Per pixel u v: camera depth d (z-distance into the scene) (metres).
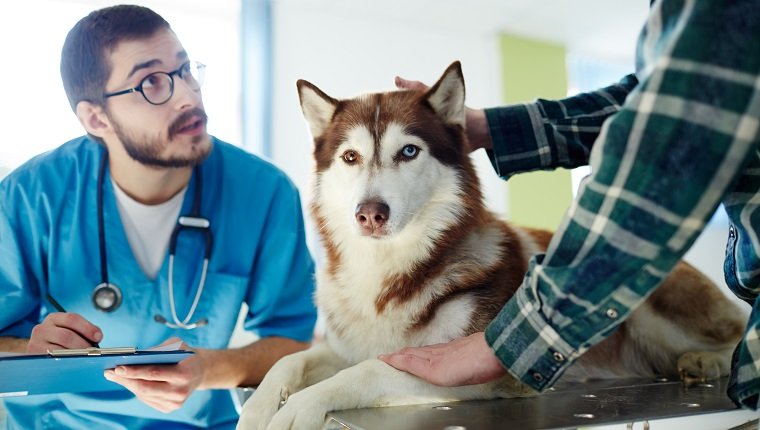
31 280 1.63
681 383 1.31
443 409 0.98
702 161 0.63
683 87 0.62
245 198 1.79
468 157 1.47
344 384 1.02
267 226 1.82
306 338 1.78
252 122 4.52
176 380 1.15
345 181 1.42
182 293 1.67
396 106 1.47
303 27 4.93
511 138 1.35
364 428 0.81
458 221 1.36
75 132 3.64
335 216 1.43
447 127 1.46
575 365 1.43
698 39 0.61
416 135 1.40
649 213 0.67
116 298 1.59
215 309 1.71
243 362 1.52
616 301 0.73
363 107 1.50
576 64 6.25
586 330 0.77
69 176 1.67
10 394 1.01
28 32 3.64
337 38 5.06
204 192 1.75
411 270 1.29
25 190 1.63
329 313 1.37
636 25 5.60
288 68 4.84
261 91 4.57
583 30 5.70
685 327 1.51
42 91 3.61
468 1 5.00
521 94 5.77
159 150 1.58
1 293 1.57
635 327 1.56
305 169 4.77
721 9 0.60
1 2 3.60
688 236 0.67
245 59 4.57
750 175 0.82
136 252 1.68
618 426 0.81
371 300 1.29
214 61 4.63
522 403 1.02
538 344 0.81
